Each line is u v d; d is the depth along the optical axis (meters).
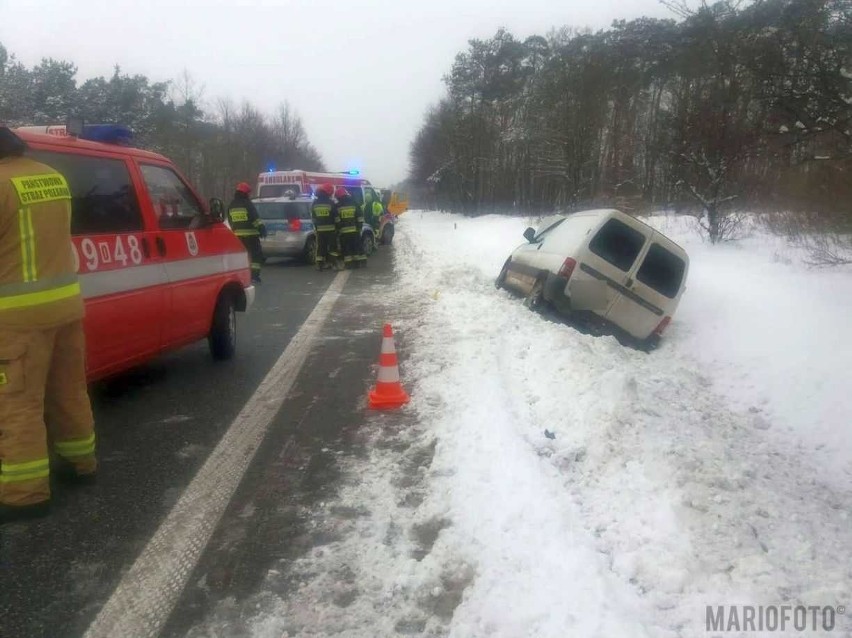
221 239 7.19
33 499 3.80
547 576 3.25
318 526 3.86
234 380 6.72
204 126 46.44
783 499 4.60
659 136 17.20
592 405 5.54
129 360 5.62
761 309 9.41
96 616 3.06
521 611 2.99
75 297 3.90
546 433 5.11
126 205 5.61
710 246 14.09
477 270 13.58
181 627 3.00
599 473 4.58
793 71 8.64
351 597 3.21
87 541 3.69
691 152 14.55
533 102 38.00
